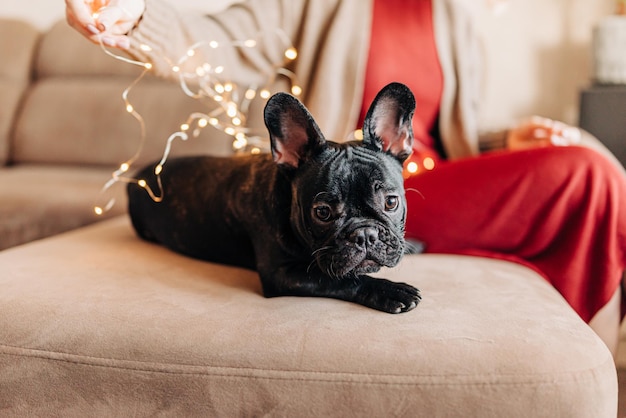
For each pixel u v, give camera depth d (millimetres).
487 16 1790
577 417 570
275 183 781
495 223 940
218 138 1624
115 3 821
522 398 571
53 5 2125
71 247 981
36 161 1854
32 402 667
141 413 640
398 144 769
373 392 587
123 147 1729
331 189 694
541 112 1806
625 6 1632
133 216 1057
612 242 872
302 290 737
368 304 703
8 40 1991
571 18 1744
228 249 890
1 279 797
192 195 929
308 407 599
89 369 647
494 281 799
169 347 638
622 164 1551
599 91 1548
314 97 1186
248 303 724
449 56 1250
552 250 926
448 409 577
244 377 611
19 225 1320
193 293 759
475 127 1277
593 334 652
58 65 1923
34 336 673
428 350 601
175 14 967
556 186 903
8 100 1923
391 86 739
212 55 1064
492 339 614
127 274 832
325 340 624
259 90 1393
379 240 685
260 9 1188
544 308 703
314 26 1212
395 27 1225
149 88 1777
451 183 983
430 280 801
